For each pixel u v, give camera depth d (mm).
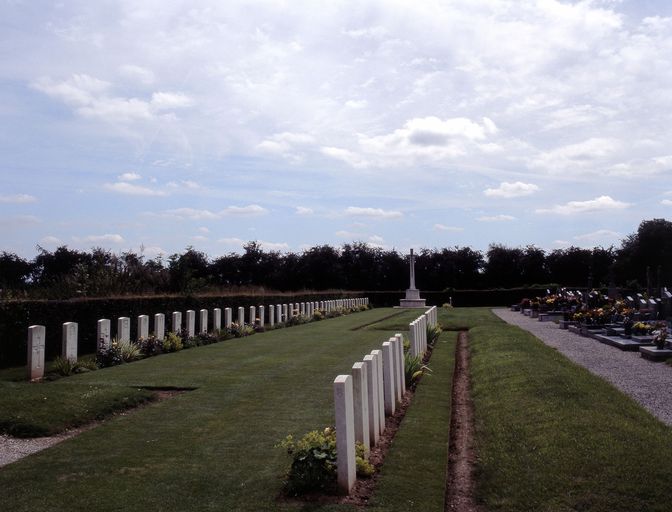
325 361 15039
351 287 67875
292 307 30703
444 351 17172
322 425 8586
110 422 8984
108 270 22609
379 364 8219
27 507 5805
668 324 20500
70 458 7250
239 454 7312
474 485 6441
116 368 14094
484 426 8430
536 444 7180
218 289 31281
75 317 16984
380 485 6250
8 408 9117
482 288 68812
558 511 5586
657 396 10672
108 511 5703
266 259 67000
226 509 5695
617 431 7398
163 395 11062
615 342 18297
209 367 14078
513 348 15727
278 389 11289
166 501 5906
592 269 66688
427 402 10227
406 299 50625
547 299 33781
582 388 10102
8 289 17344
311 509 5648
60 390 10477
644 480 5957
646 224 62469
